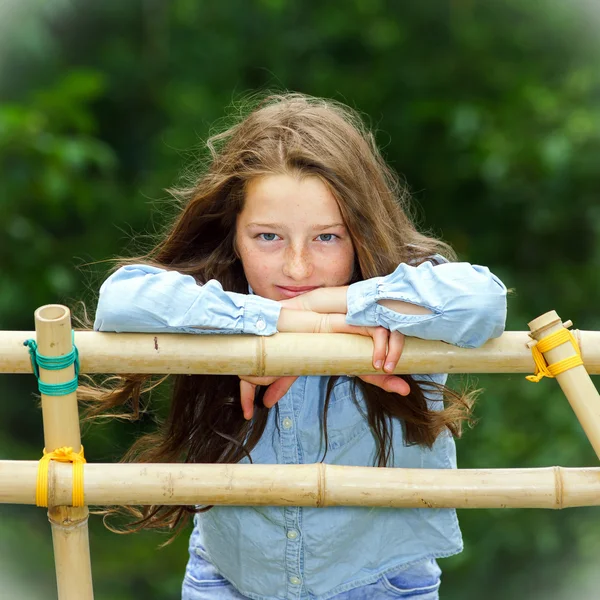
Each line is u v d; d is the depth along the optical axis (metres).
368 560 3.96
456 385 4.98
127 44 11.45
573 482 3.28
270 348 3.23
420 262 3.91
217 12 11.42
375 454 3.93
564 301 10.36
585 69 10.70
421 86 11.31
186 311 3.21
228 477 3.23
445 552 4.02
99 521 9.05
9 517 9.00
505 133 10.54
